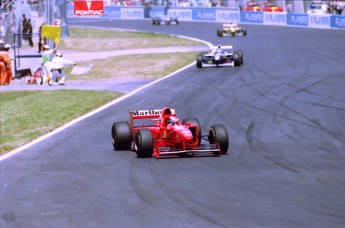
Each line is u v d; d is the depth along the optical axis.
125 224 40.03
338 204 42.75
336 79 116.25
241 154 61.53
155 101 101.44
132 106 97.38
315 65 139.25
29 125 83.31
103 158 61.78
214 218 40.41
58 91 116.31
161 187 49.38
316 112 85.62
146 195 47.16
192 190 48.03
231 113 87.19
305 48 178.12
